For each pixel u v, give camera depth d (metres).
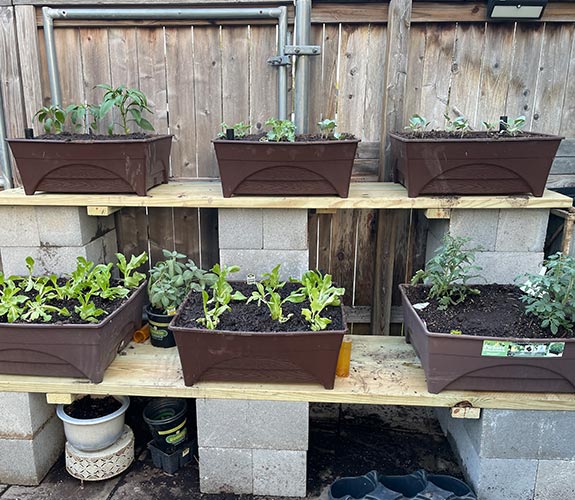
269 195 1.79
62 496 1.69
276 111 2.07
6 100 2.07
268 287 1.77
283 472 1.67
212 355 1.56
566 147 2.10
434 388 1.57
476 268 1.72
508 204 1.75
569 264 1.53
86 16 1.97
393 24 1.93
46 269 1.93
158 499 1.68
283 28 1.96
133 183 1.79
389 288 2.20
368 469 1.81
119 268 2.08
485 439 1.58
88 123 2.11
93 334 1.56
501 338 1.46
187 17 1.96
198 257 2.27
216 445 1.66
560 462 1.59
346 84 2.05
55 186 1.80
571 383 1.53
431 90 2.05
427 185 1.75
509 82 2.04
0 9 1.99
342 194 1.76
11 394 1.65
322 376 1.58
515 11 1.92
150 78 2.06
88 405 1.81
